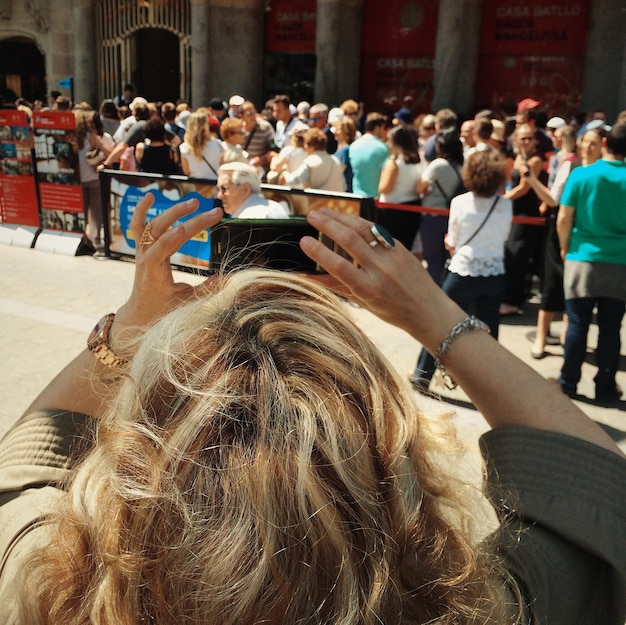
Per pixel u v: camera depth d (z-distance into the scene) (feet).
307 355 2.20
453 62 48.24
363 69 53.01
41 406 3.08
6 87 74.08
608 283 14.01
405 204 21.15
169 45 64.03
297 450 1.98
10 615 2.20
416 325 2.99
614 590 2.64
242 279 2.51
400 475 2.15
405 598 2.03
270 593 1.86
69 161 25.68
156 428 2.14
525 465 2.76
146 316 2.94
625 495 2.70
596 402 14.84
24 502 2.66
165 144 24.32
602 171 13.52
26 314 19.30
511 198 20.01
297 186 20.61
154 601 1.90
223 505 1.93
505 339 18.84
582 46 46.50
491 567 2.41
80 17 58.70
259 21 54.90
